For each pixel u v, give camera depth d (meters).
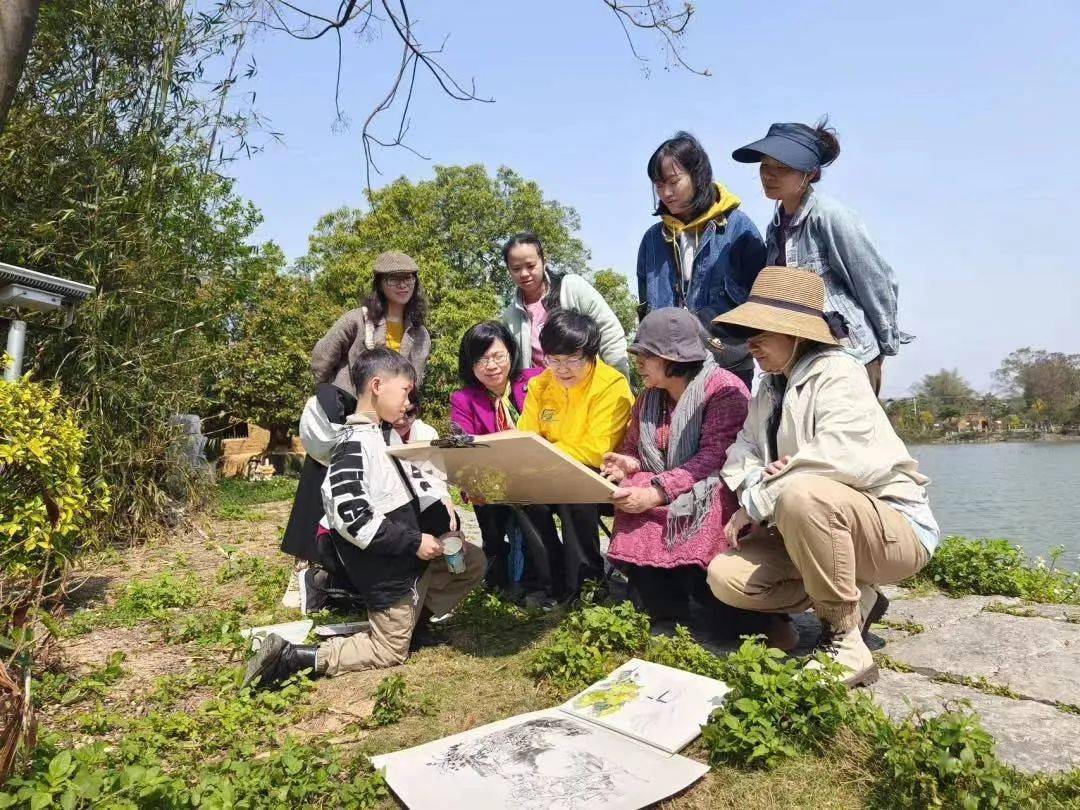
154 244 7.64
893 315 3.83
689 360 3.60
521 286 4.91
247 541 7.37
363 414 3.52
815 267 3.89
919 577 4.74
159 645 3.98
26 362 7.09
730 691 2.61
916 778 2.04
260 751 2.67
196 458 8.77
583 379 4.09
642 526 3.63
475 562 3.81
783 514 2.89
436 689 3.10
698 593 3.71
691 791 2.25
